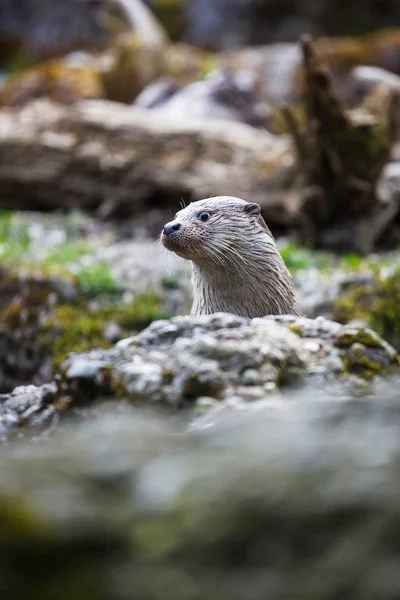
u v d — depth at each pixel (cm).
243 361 481
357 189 1631
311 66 1547
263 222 926
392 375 511
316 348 514
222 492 262
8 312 1383
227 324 520
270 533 247
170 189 1820
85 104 2059
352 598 226
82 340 1322
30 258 1502
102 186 1894
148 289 1391
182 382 472
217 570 238
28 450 324
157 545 245
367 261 1513
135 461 292
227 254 884
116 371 496
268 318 545
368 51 2533
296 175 1708
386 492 252
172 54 2608
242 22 3356
